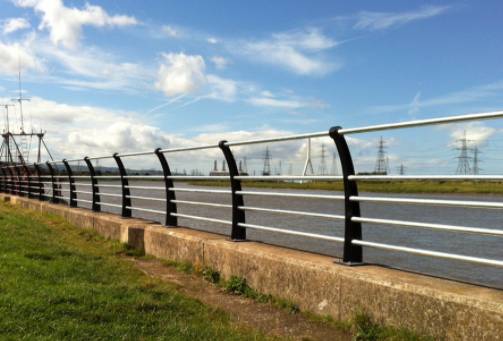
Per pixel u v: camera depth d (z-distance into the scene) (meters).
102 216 11.14
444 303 4.00
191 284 6.68
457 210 24.17
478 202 3.98
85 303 4.97
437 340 4.04
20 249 7.81
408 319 4.27
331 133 5.25
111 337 4.15
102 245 9.84
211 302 5.80
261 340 4.42
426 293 4.14
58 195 17.11
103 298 5.18
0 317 4.36
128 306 5.02
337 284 4.94
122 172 10.91
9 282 5.54
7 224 11.52
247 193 6.76
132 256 8.76
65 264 6.96
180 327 4.53
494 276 8.66
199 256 7.27
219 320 4.98
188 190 8.38
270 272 5.84
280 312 5.41
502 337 3.62
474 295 3.88
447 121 3.99
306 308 5.31
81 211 12.77
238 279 6.29
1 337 3.93
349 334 4.67
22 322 4.27
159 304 5.21
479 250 11.70
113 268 7.17
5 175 27.25
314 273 5.21
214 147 7.26
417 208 25.92
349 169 5.30
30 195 20.44
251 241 7.00
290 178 6.07
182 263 7.64
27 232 10.41
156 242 8.59
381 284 4.50
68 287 5.52
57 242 9.50
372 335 4.43
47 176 17.80
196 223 16.31
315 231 14.97
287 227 15.98
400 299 4.34
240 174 7.17
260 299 5.84
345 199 5.31
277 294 5.71
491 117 3.67
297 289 5.43
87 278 6.23
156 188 9.49
